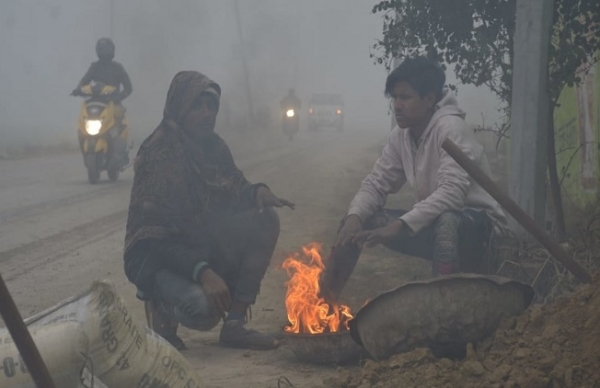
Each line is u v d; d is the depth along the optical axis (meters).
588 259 5.97
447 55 8.40
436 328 4.43
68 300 3.56
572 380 3.86
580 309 4.33
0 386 3.37
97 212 12.51
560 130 11.09
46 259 9.03
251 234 5.55
